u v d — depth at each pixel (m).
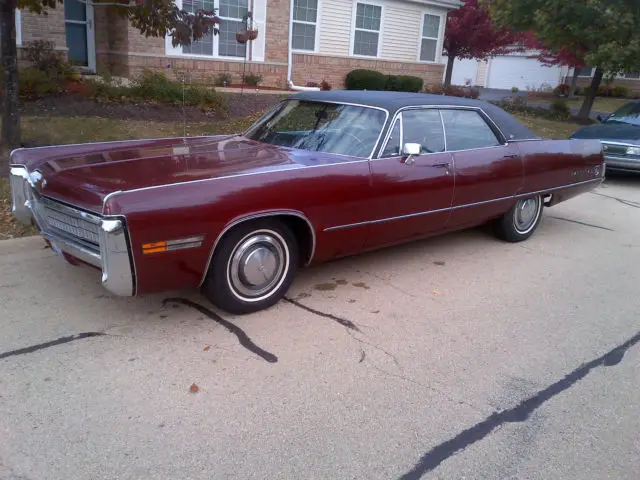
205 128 10.27
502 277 5.39
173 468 2.64
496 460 2.81
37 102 10.14
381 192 4.69
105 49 14.03
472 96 20.44
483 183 5.59
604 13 14.55
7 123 7.46
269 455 2.76
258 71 15.86
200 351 3.69
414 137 5.05
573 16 15.23
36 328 3.88
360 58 18.52
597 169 7.04
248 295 4.17
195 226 3.63
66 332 3.85
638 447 2.97
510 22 16.97
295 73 17.14
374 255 5.84
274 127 5.29
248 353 3.71
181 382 3.33
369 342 3.95
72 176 3.83
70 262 4.14
